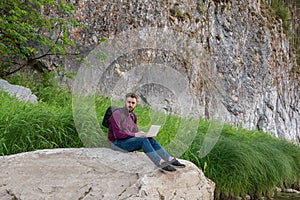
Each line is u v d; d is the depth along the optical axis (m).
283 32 24.11
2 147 4.39
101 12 11.48
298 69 24.72
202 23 14.95
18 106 5.30
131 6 12.16
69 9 8.70
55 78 9.10
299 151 8.12
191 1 14.60
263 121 17.94
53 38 10.14
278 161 6.53
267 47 19.22
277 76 20.42
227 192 5.47
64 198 3.08
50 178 3.29
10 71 9.27
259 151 6.60
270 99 18.69
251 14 19.28
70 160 3.65
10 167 3.47
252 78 17.56
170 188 3.34
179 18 13.64
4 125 4.65
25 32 8.57
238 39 17.25
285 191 7.00
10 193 3.10
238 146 5.93
